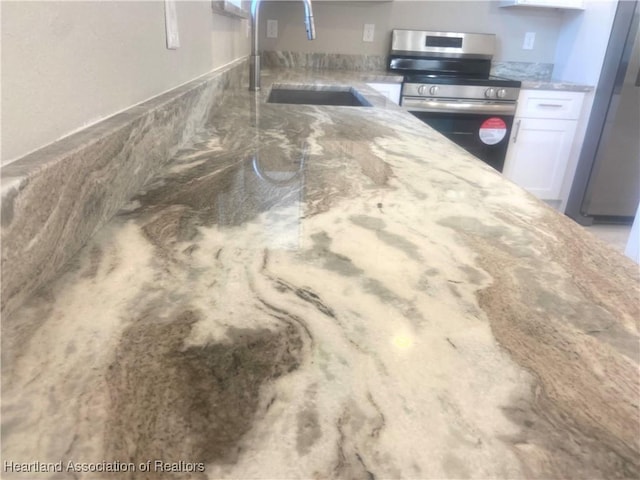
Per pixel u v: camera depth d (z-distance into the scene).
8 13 0.44
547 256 0.58
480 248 0.59
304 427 0.32
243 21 2.41
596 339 0.42
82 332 0.40
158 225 0.61
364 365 0.38
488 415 0.33
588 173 3.06
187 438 0.30
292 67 3.42
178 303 0.44
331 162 0.96
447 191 0.80
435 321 0.44
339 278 0.50
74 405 0.32
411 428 0.32
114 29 0.70
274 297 0.46
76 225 0.52
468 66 3.34
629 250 2.12
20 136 0.47
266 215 0.66
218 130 1.22
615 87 2.80
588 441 0.31
